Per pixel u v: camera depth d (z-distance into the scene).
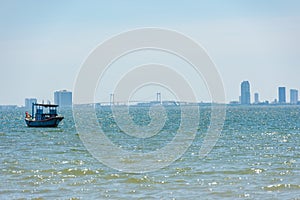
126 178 40.44
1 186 37.25
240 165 46.88
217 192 34.41
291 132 91.06
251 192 34.19
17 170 44.75
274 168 44.59
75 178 40.62
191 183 37.88
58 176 41.62
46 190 35.75
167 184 37.72
